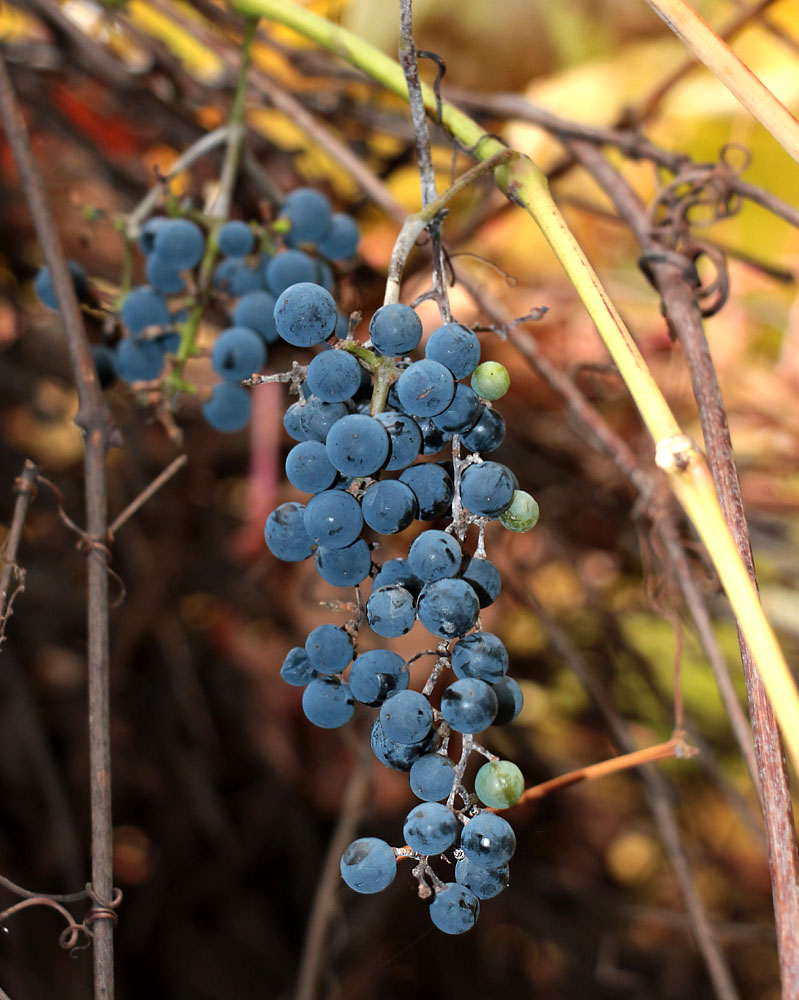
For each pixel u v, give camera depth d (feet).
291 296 1.10
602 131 1.74
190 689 2.83
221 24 2.11
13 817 2.69
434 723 1.13
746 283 2.60
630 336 1.15
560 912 2.99
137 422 2.57
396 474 1.23
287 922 2.92
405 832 1.08
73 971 2.54
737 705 1.53
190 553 2.75
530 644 2.90
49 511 2.79
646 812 3.03
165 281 1.58
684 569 1.62
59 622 2.81
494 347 2.62
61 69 2.25
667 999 2.94
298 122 1.74
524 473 2.60
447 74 2.38
